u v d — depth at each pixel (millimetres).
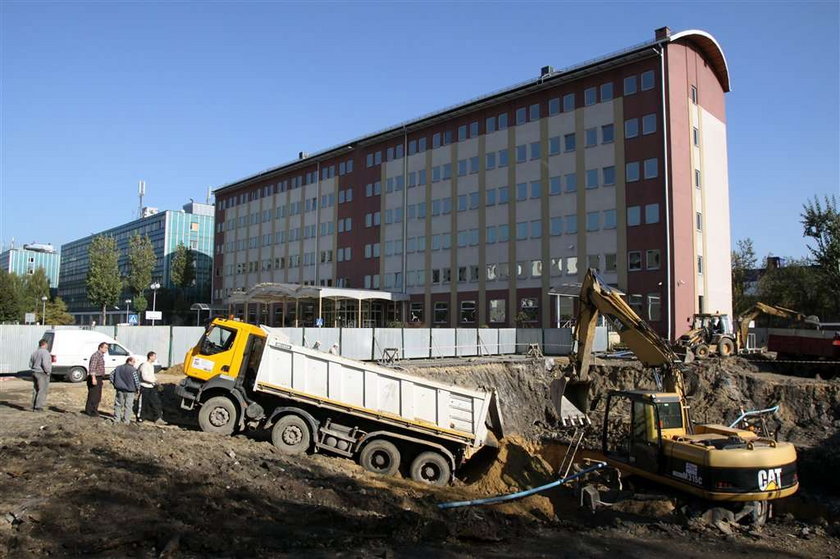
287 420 15312
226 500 9344
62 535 7219
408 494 13023
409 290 51625
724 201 42625
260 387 15281
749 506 11992
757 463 11742
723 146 43344
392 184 54625
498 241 45469
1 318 65125
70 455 10383
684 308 36312
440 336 33062
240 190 75625
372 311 55250
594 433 21984
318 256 62375
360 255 57250
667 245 36156
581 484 15766
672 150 36812
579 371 16078
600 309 15586
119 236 139250
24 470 9430
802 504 15938
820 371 25359
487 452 17969
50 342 20812
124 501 8477
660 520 12148
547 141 42969
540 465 18375
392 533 8898
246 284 72812
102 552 6930
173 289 110812
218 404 15383
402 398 15680
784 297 52250
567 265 41125
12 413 14375
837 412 21297
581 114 41125
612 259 38781
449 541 8797
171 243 118750
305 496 10711
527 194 43875
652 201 37250
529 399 26516
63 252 160500
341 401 15508
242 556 7219
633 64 38656
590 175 40406
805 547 10398
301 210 65312
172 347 25266
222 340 15812
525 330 36625
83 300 143875
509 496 13094
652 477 13477
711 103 42156
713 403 23344
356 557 7449
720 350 29344
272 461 12992
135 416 17172
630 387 25453
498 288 45094
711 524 11531
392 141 54969
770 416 21891
